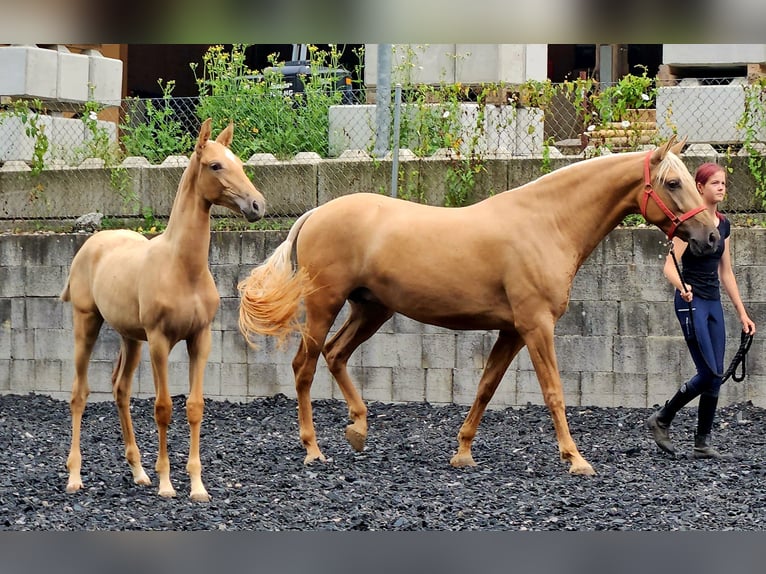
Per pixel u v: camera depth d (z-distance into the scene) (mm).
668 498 7500
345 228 8758
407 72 13344
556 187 8508
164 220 12758
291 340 11562
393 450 9445
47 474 8492
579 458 8359
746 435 9812
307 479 8258
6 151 13359
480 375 11219
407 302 8633
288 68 16406
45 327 12148
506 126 12422
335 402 11461
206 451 9352
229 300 11641
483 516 7062
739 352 9023
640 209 8383
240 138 13273
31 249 12148
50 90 13742
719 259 8766
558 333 11062
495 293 8484
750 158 11422
